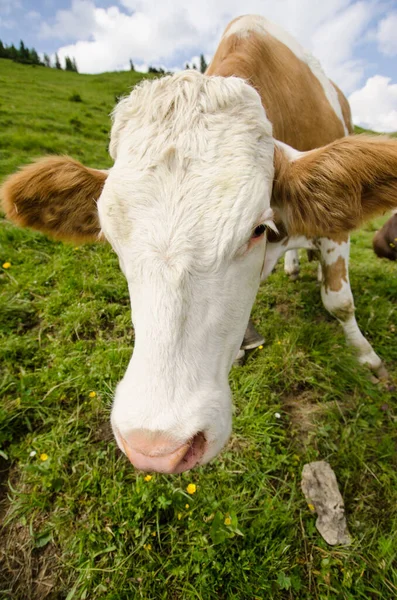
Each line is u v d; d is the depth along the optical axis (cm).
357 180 55
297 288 133
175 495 65
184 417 42
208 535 61
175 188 45
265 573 57
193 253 43
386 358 104
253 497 66
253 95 54
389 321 117
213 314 46
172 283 42
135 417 41
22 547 62
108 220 47
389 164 53
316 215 59
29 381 85
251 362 96
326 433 78
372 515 67
